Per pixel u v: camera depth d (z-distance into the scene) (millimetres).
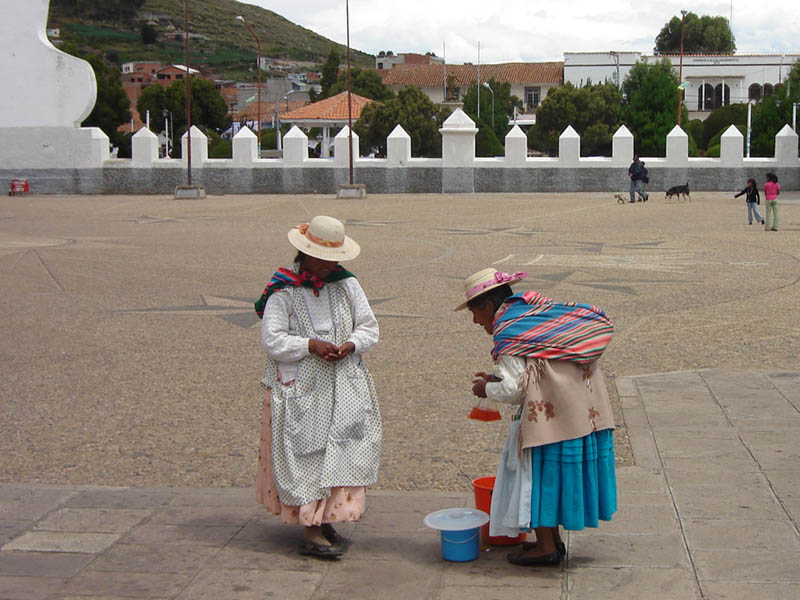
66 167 43375
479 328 11273
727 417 7277
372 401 4996
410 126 61156
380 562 4832
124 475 6262
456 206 33406
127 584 4551
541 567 4703
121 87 74438
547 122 73125
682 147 41500
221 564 4797
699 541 4922
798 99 60125
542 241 21484
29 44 42875
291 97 114062
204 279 15508
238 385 8664
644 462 6266
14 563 4789
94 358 9867
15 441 7027
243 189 43344
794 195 38656
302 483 4785
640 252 19062
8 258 18078
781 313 11875
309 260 4945
